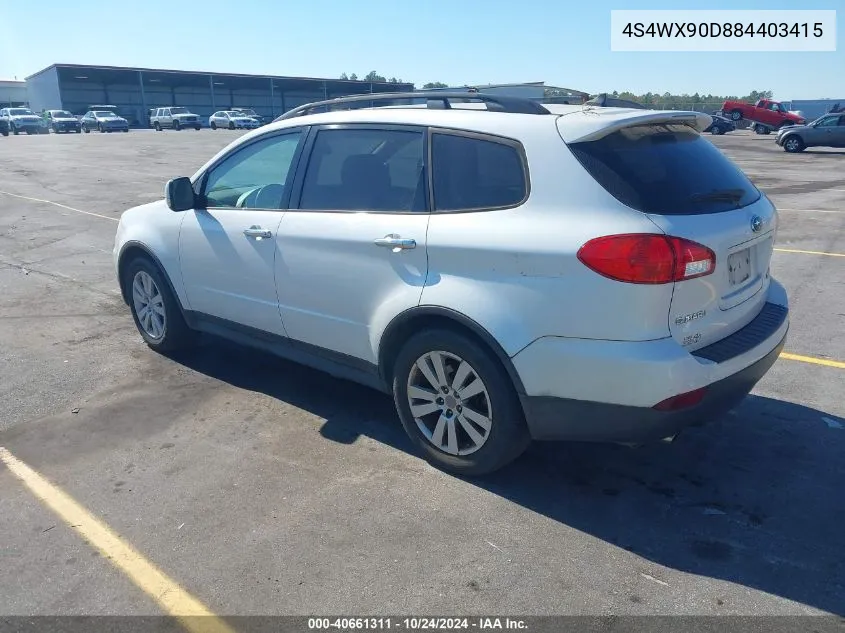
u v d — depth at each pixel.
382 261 3.63
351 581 2.85
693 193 3.18
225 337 4.89
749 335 3.38
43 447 3.98
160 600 2.77
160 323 5.38
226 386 4.84
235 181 4.60
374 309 3.72
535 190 3.18
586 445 3.97
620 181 3.04
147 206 5.36
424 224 3.48
